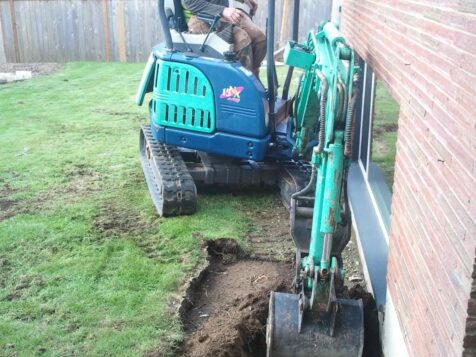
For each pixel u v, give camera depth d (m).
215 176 6.35
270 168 6.39
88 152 7.92
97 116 9.88
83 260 4.98
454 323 2.39
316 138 5.23
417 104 3.19
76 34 15.34
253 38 6.15
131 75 13.57
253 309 4.37
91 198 6.34
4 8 15.03
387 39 4.16
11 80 13.17
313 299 3.56
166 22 5.96
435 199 2.75
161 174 6.03
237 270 5.05
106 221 5.75
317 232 3.64
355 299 4.10
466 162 2.33
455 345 2.37
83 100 11.06
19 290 4.55
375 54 4.71
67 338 3.97
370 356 3.91
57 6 15.10
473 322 2.25
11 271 4.83
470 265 2.23
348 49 3.74
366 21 5.23
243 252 5.30
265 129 5.89
